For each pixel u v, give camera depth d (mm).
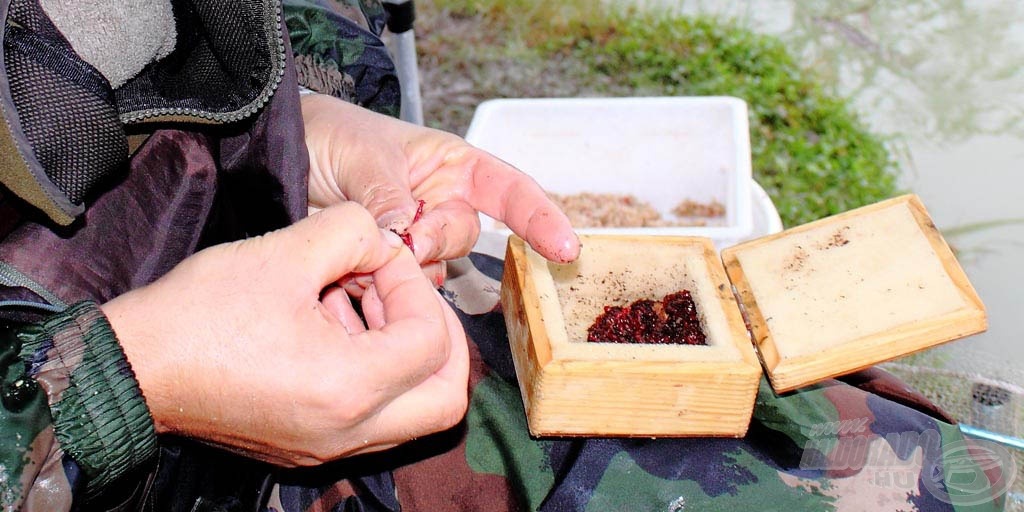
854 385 859
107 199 766
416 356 711
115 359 663
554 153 1275
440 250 816
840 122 1608
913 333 783
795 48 1771
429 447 795
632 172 1282
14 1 678
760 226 1165
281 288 703
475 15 1868
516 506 774
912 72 1705
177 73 779
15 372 653
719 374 758
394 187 818
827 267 826
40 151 690
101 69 735
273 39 761
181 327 690
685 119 1235
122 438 664
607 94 1697
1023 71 1694
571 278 842
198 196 815
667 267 840
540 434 785
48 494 657
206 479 781
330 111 891
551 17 1856
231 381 688
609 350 766
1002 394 1030
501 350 842
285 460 742
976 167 1516
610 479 771
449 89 1715
